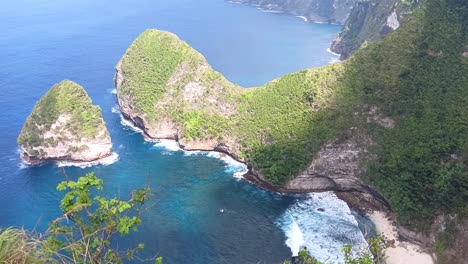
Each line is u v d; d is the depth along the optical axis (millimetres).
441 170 101438
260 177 122688
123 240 95062
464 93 111875
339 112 123750
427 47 123688
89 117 135250
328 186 120375
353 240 99250
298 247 96062
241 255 92750
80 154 131125
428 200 99438
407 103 117062
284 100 134750
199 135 139625
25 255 19609
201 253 92688
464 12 126250
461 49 120000
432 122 110812
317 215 108750
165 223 102812
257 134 132875
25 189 116875
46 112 134125
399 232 101500
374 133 117250
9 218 103312
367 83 124875
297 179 118438
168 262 89062
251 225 103875
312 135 122688
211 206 111188
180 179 123625
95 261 23094
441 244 92312
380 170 111438
